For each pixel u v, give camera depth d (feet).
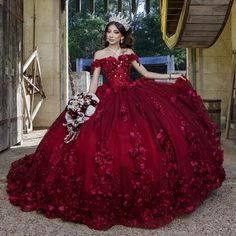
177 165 9.75
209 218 10.07
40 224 9.58
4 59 19.47
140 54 115.55
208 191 10.71
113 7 113.60
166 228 9.37
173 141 9.88
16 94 22.07
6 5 19.65
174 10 31.83
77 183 9.52
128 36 11.98
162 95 11.16
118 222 9.55
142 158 9.35
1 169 15.37
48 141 10.96
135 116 10.08
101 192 9.22
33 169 11.16
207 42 28.73
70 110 10.34
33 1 35.12
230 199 11.72
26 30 35.17
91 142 9.59
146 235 8.93
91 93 10.73
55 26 35.22
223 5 23.02
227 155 18.83
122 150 9.43
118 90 11.10
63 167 9.76
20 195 11.10
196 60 35.99
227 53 35.78
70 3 116.16
